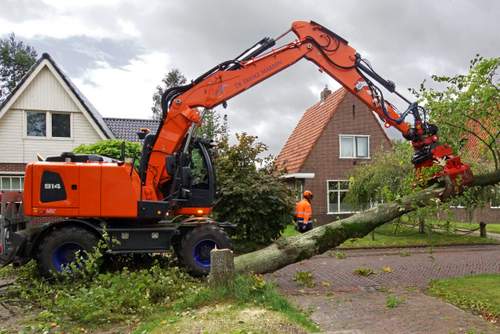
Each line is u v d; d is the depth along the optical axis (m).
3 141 18.44
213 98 8.95
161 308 6.07
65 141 19.12
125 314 5.95
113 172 8.40
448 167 7.77
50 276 7.94
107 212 8.32
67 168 8.34
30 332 5.42
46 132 19.00
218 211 12.87
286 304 5.95
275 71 8.96
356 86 8.82
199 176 9.58
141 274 7.03
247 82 8.97
